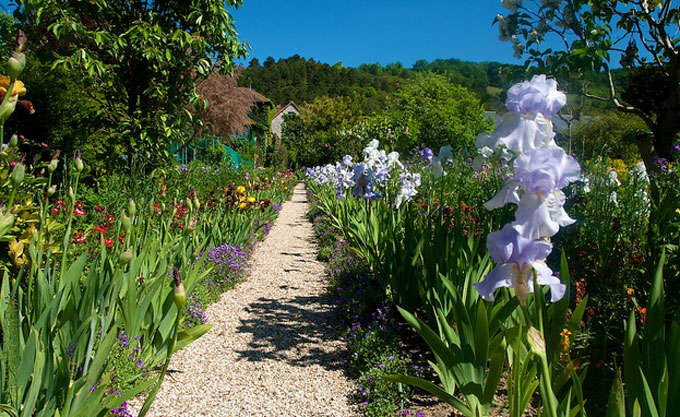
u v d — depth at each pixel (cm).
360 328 407
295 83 8619
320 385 345
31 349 205
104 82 636
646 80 1165
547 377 148
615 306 336
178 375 355
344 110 4281
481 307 221
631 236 395
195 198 378
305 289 610
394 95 3447
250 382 349
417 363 354
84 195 552
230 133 1645
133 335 309
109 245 438
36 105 777
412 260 405
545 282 158
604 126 1816
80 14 605
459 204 382
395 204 634
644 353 188
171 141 666
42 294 247
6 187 313
